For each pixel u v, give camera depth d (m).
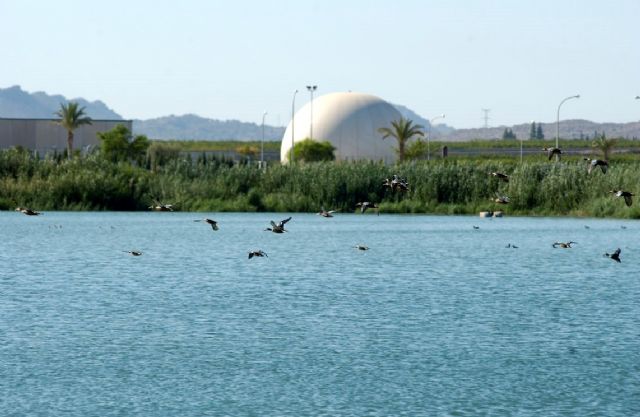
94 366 49.56
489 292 75.69
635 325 61.19
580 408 43.19
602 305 69.19
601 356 52.44
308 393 45.03
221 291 75.38
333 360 51.19
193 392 45.03
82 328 59.16
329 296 72.88
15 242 118.81
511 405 43.56
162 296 72.44
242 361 50.78
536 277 86.00
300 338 56.50
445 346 54.72
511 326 60.75
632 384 46.84
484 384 46.72
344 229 144.12
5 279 82.44
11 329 58.72
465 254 106.56
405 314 64.81
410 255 105.38
